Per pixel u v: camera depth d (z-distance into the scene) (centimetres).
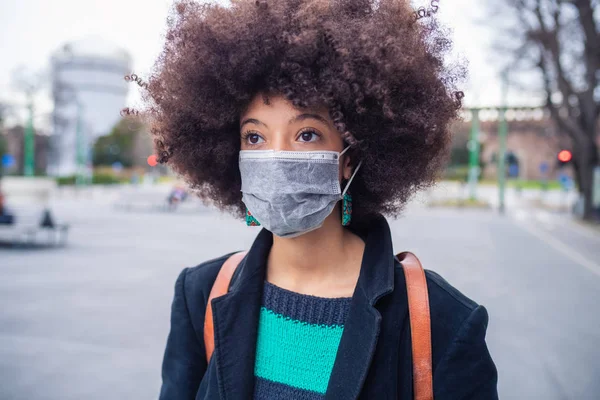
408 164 138
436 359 115
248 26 124
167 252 1102
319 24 121
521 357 471
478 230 1730
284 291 130
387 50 120
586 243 1462
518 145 6406
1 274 827
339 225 133
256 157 124
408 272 123
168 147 151
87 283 767
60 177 4194
